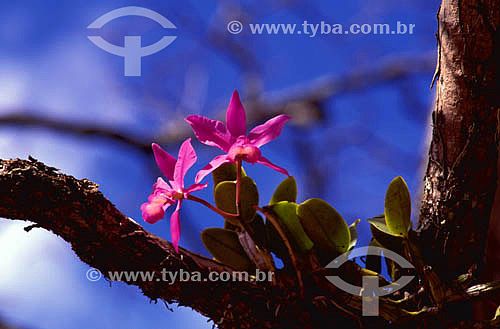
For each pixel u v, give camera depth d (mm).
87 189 1317
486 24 1361
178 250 1310
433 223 1390
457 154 1384
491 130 1376
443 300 1339
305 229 1356
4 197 1293
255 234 1361
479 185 1383
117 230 1317
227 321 1344
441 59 1392
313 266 1352
